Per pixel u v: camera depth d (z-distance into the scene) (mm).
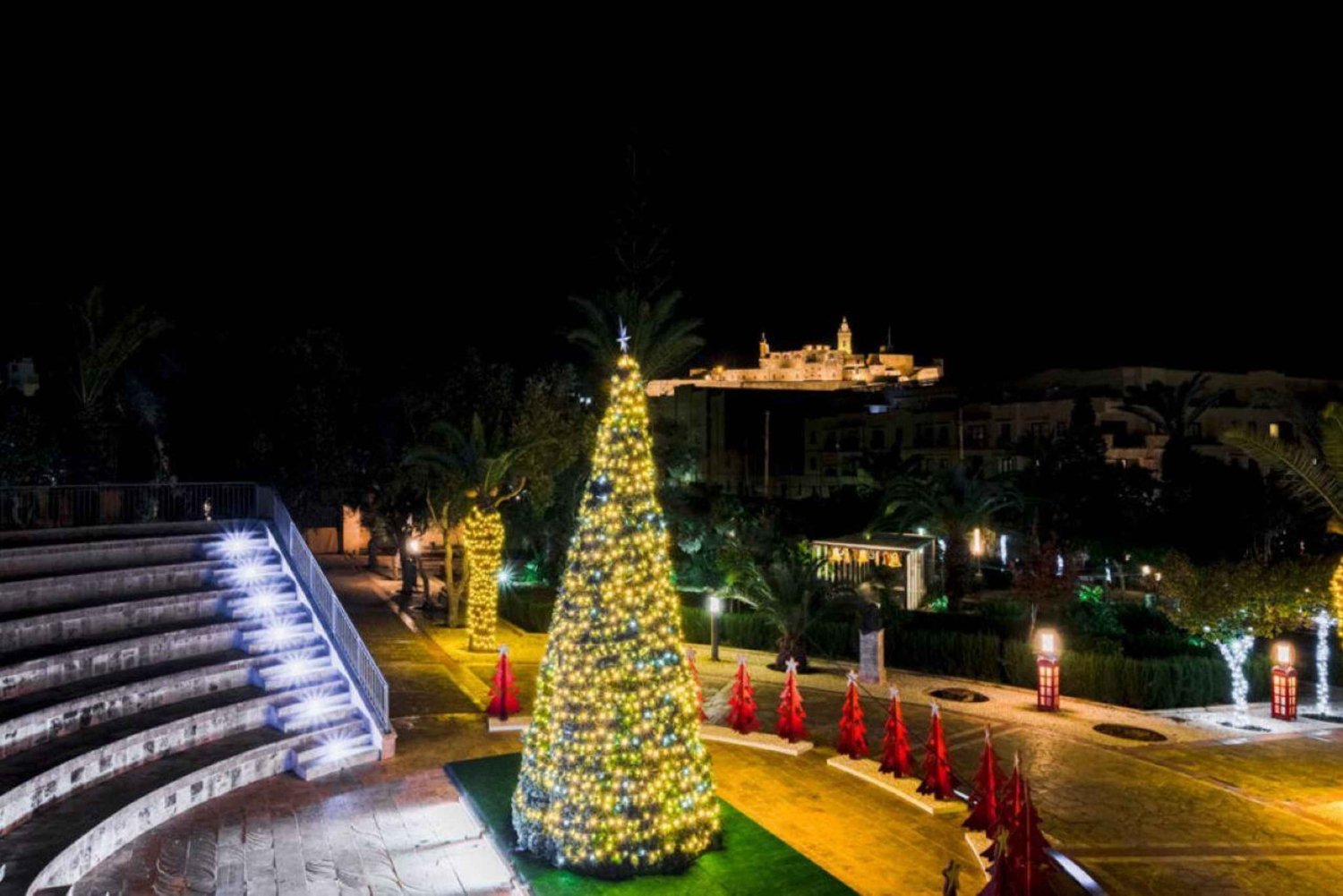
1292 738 18781
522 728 18281
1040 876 10820
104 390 26516
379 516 37188
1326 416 18062
